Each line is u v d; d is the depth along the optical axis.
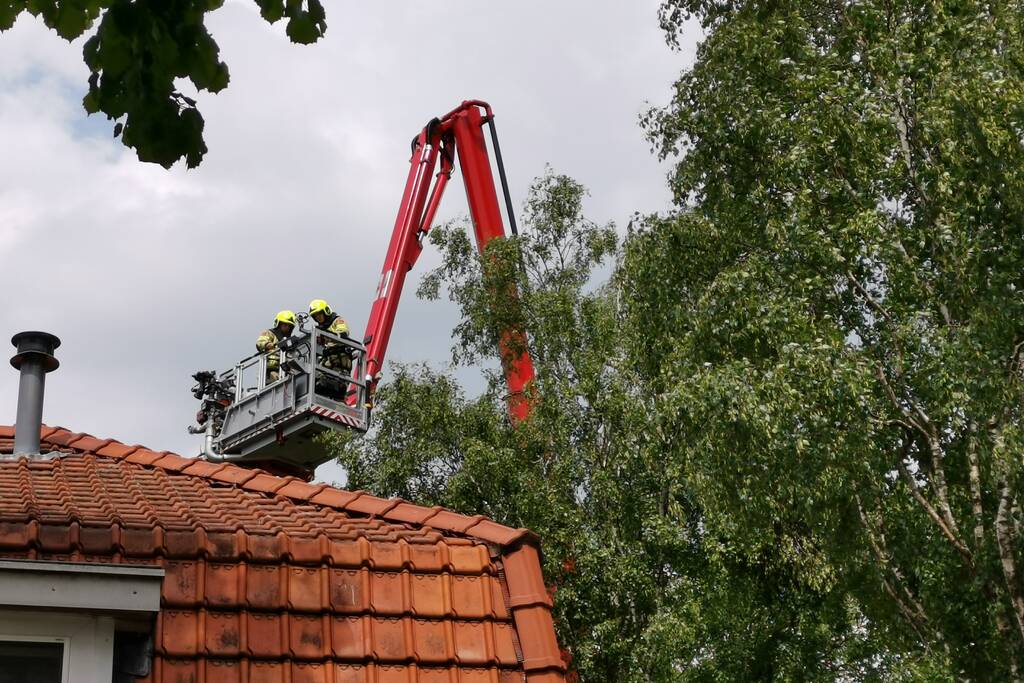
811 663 20.83
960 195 17.92
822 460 17.17
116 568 8.09
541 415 20.91
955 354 17.06
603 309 22.09
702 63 22.77
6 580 7.90
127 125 5.36
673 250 20.67
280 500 11.52
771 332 17.94
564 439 20.64
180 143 5.40
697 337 18.77
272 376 26.05
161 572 8.19
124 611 8.15
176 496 11.12
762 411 17.08
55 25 5.40
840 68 21.02
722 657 20.83
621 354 21.52
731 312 18.39
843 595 20.25
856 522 17.72
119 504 10.40
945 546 17.86
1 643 8.04
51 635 8.08
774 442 17.08
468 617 9.66
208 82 5.34
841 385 17.16
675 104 22.84
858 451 17.28
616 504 20.34
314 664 8.99
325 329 25.81
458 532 10.52
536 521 19.69
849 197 19.39
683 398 17.83
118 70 5.26
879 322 18.80
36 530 8.91
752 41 21.47
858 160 18.98
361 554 9.71
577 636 19.11
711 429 17.62
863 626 21.20
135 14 5.17
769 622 20.91
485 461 20.27
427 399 21.36
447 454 21.03
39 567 7.96
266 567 9.38
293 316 26.31
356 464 21.39
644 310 20.95
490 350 22.55
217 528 9.62
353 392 25.88
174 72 5.30
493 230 31.73
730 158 21.52
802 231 18.62
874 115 18.58
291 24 5.56
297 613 9.20
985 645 17.97
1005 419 17.06
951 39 19.03
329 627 9.19
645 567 19.59
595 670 18.81
